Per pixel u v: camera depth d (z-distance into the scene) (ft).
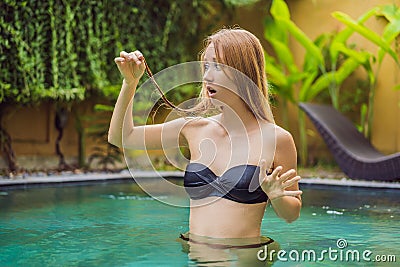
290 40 25.39
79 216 9.62
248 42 6.29
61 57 19.97
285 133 6.32
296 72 22.12
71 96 19.97
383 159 16.48
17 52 18.80
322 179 18.37
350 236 7.68
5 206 11.25
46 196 13.43
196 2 23.48
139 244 6.70
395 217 9.89
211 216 6.49
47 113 22.25
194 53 24.18
